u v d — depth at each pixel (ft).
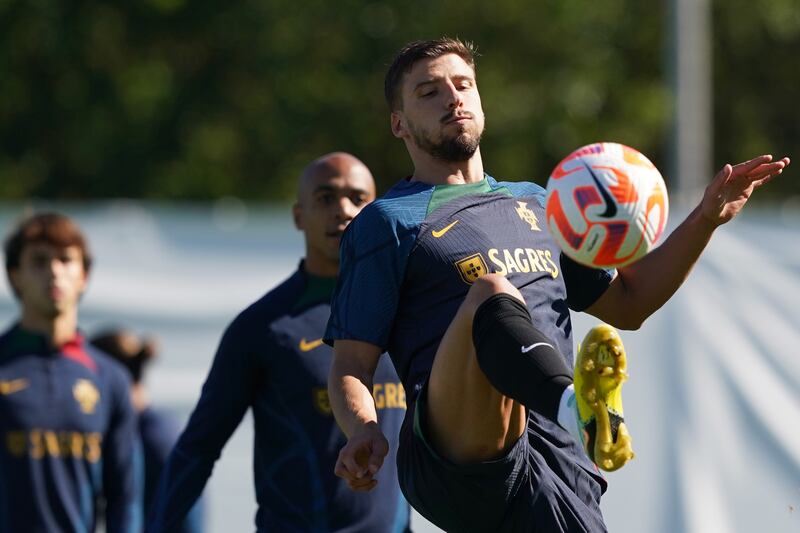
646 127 219.20
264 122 200.64
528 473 50.65
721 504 89.92
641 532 89.71
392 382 69.62
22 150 208.54
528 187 54.60
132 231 93.50
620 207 45.37
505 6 203.00
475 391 48.32
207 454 69.46
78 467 78.02
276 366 69.00
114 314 92.63
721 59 255.09
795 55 258.16
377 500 68.23
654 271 54.34
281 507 68.49
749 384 91.20
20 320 79.97
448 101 52.70
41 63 206.49
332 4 199.21
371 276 51.78
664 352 91.40
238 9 202.08
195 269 93.56
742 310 91.91
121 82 202.28
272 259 93.97
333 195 71.00
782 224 92.73
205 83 203.62
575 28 206.90
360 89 200.64
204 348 92.79
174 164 199.72
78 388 78.59
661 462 90.38
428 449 50.14
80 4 204.44
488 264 51.26
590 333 46.34
